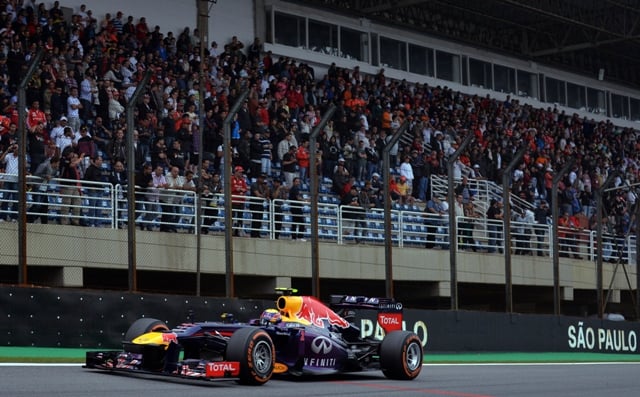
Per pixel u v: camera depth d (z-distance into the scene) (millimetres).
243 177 41219
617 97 84438
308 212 43531
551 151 67188
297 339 21406
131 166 29016
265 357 19953
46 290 26938
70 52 43281
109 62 44156
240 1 57875
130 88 43656
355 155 50438
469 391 21422
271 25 59031
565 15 70938
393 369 22953
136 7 52562
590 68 82625
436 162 53438
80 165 38344
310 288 45094
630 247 58094
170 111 43594
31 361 23594
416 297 47094
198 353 20672
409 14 68688
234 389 19016
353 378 23188
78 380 19188
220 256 38344
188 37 50438
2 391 17188
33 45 41875
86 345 27562
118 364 20344
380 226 46219
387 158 34750
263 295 41469
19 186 27062
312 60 60781
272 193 42438
